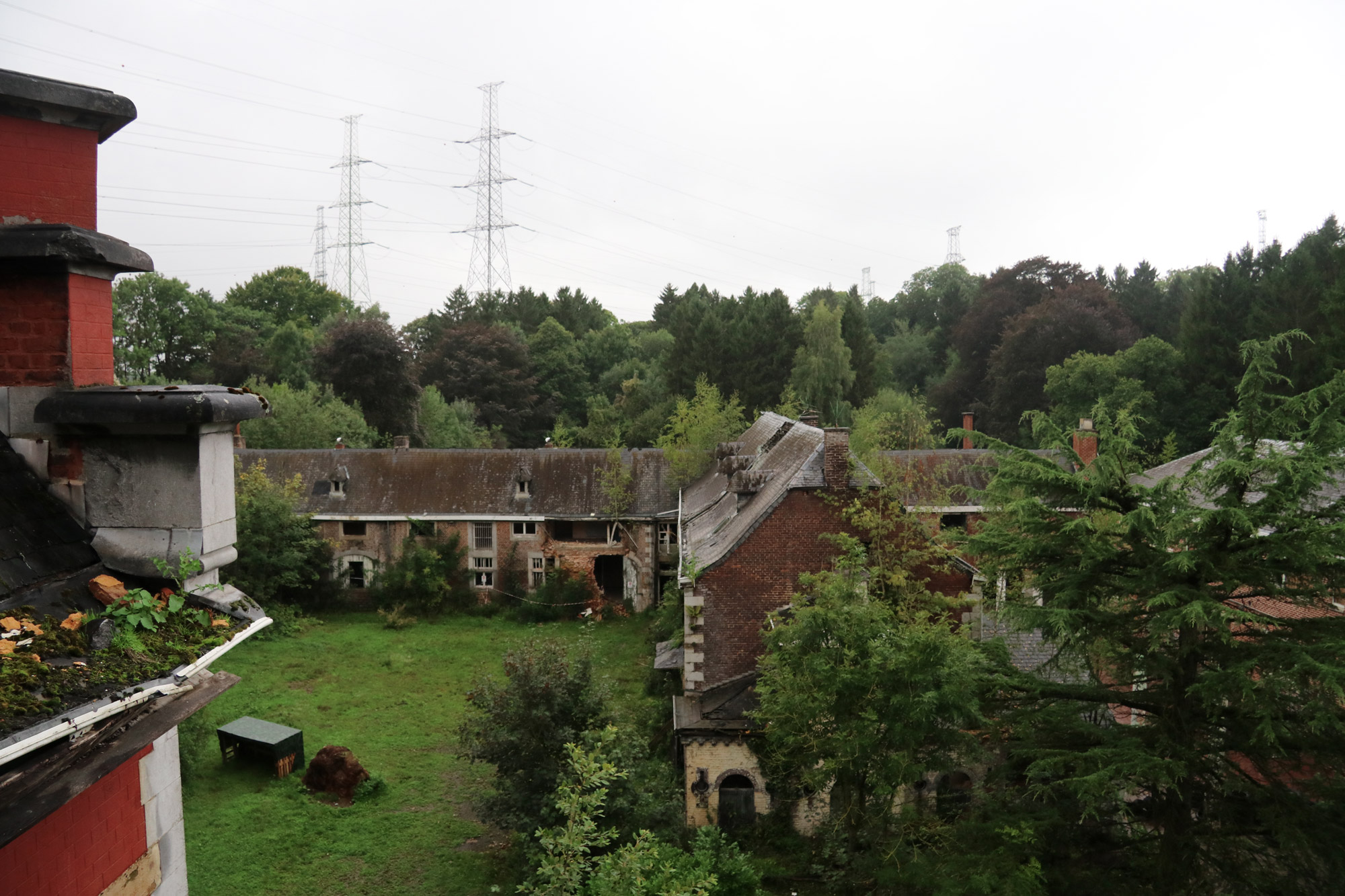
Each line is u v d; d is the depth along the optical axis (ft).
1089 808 41.06
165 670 18.54
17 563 19.38
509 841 71.56
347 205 293.43
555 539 143.64
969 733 52.60
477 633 131.54
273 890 65.92
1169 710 45.60
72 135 24.29
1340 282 153.28
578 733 66.85
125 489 21.71
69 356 22.86
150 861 26.11
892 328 348.38
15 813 17.37
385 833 74.43
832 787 69.77
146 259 25.09
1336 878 39.65
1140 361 181.06
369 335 213.66
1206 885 42.52
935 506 106.32
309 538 140.15
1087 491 47.16
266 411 23.61
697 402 153.69
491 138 289.12
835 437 80.74
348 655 120.98
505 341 266.16
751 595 80.84
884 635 55.52
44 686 16.56
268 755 84.94
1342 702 41.34
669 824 65.92
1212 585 44.24
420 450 152.15
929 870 46.65
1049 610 43.98
